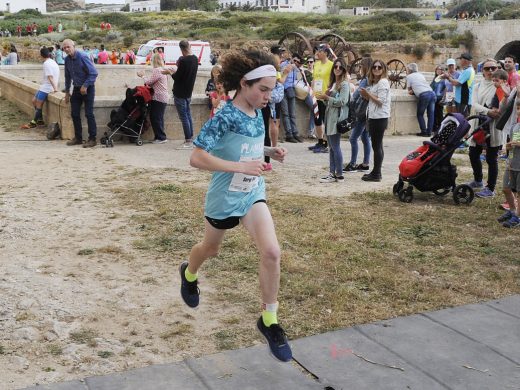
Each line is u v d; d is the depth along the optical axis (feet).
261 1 347.15
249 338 13.88
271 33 185.37
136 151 36.50
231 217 11.89
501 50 157.38
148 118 39.40
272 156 12.67
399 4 325.21
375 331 14.11
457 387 11.84
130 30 208.33
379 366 12.58
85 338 13.79
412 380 12.07
